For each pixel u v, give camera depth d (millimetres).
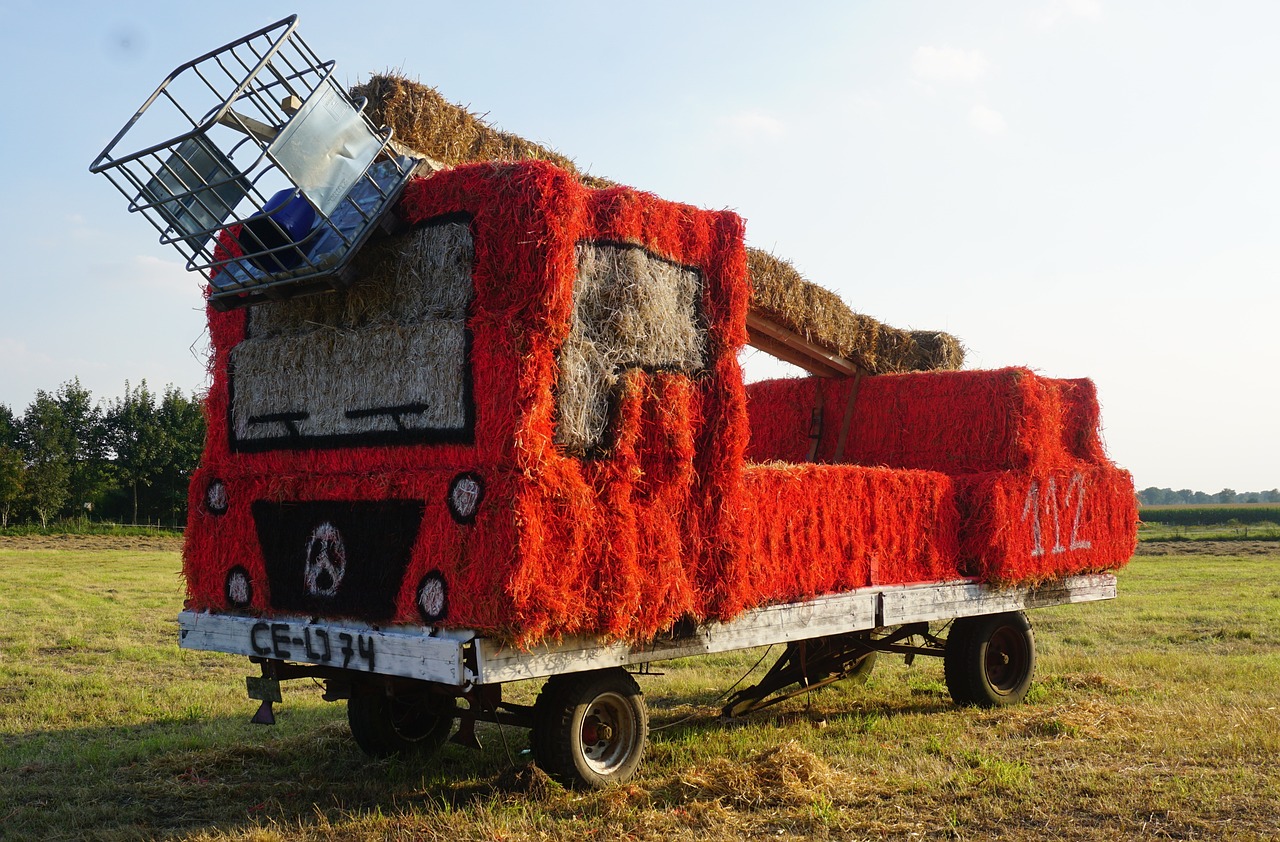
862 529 6969
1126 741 6477
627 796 5191
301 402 5602
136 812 5172
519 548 4574
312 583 5461
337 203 4938
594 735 5457
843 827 4820
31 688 8453
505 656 4734
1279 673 8984
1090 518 8859
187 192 5000
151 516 48156
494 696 5117
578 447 5035
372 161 5156
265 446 5801
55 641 11117
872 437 9219
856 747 6480
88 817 5070
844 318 8922
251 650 5648
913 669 9844
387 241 5277
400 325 5129
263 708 5680
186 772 5898
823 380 9656
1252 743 6203
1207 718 6992
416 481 4996
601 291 5230
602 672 5363
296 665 5797
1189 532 45375
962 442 8570
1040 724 7031
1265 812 4887
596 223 5199
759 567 6055
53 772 5914
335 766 6129
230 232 5156
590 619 4980
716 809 5035
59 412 47250
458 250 5000
